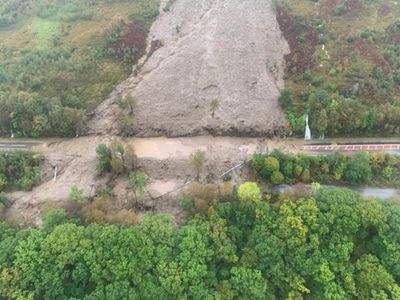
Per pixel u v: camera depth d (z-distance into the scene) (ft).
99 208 253.03
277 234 231.30
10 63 369.91
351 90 322.75
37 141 319.68
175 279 217.15
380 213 232.94
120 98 330.13
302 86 334.03
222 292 224.12
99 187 279.90
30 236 233.14
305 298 230.48
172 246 227.20
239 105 318.45
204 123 312.09
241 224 238.89
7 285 217.97
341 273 227.40
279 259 226.58
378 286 222.69
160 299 217.77
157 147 302.86
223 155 290.35
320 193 244.42
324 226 230.68
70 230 229.86
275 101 322.75
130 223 240.12
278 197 252.83
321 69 343.67
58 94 336.29
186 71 338.13
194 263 221.46
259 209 237.04
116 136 315.58
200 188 250.78
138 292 219.00
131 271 219.41
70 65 358.02
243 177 278.46
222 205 240.12
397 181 275.59
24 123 315.37
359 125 301.22
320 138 307.37
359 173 270.26
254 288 221.25
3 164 286.87
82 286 223.92
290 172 272.92
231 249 229.04
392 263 224.94
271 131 308.81
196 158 268.00
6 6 451.53
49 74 350.43
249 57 348.38
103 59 366.63
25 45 395.34
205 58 343.26
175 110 319.47
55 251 223.92
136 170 288.30
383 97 319.06
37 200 274.16
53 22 424.87
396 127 305.12
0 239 237.66
